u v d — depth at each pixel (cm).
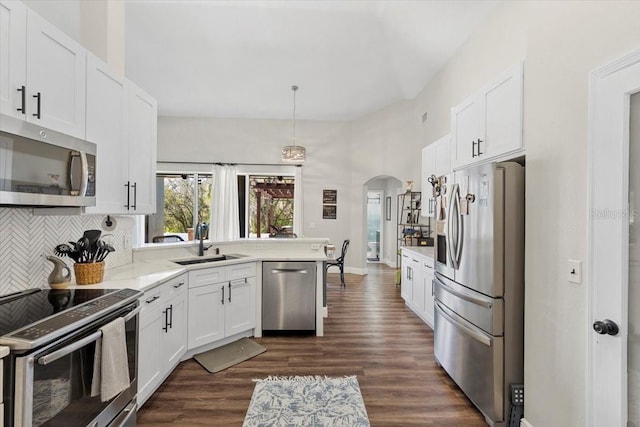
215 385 241
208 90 559
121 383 153
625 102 128
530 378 184
